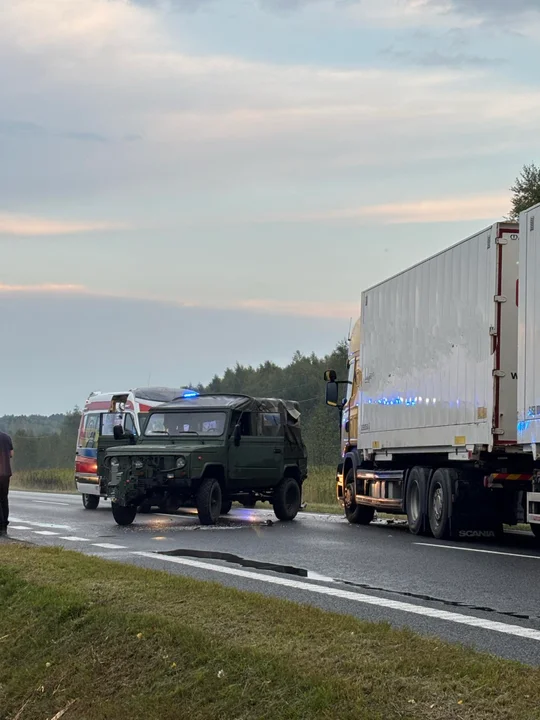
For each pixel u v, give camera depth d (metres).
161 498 23.30
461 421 19.44
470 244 19.44
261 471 24.83
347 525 24.61
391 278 23.67
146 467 23.00
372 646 8.30
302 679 7.29
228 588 11.30
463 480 19.73
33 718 8.43
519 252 17.67
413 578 13.69
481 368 18.64
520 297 17.48
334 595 12.02
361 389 25.52
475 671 7.39
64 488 58.84
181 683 7.92
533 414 16.81
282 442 25.55
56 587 11.34
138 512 28.39
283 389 138.25
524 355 17.23
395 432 22.94
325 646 8.30
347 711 6.71
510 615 10.74
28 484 61.97
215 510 23.53
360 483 25.08
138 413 31.36
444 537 20.14
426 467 21.31
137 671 8.49
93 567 12.99
